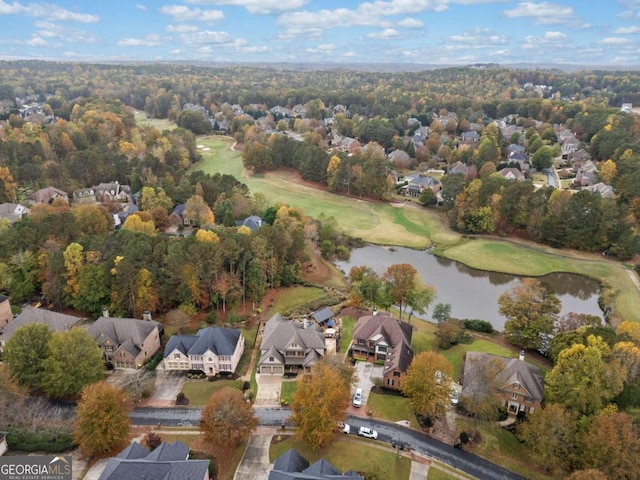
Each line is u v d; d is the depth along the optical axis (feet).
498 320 348.18
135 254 303.27
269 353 261.85
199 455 203.72
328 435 203.41
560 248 472.44
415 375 224.74
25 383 232.53
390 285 321.32
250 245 336.70
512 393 237.04
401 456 209.36
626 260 440.45
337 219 542.98
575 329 271.49
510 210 495.41
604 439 183.62
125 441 206.90
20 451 202.49
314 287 374.63
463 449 215.10
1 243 324.19
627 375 216.95
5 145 575.38
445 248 476.13
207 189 517.55
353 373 252.62
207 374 264.31
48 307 320.50
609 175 583.99
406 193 633.61
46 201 505.25
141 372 254.06
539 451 200.44
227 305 329.72
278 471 173.27
